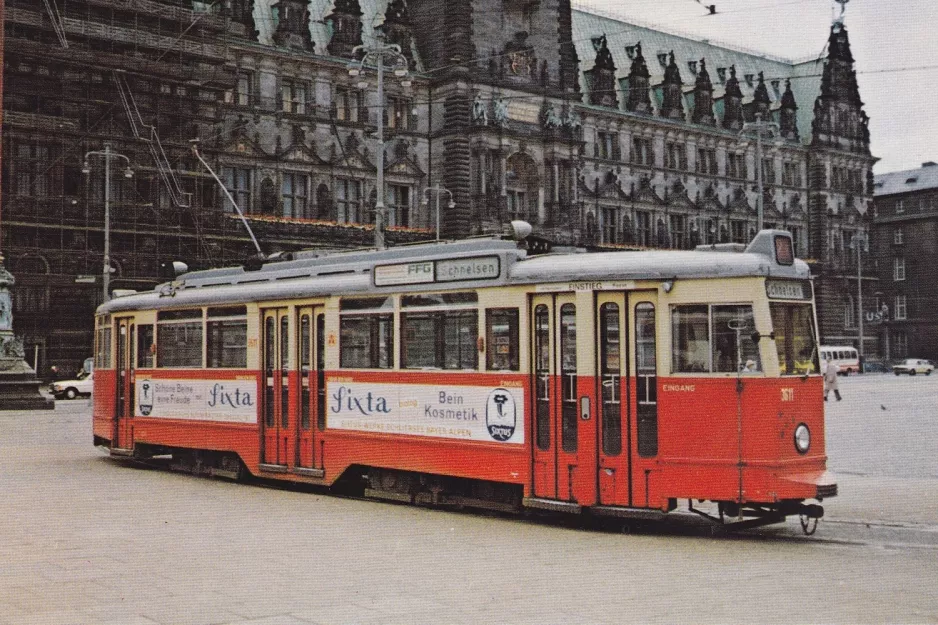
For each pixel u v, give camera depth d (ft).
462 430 59.67
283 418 71.15
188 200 223.51
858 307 404.98
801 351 53.31
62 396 198.59
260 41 250.98
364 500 66.18
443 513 60.75
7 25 200.64
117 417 88.43
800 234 397.80
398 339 63.46
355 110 266.36
